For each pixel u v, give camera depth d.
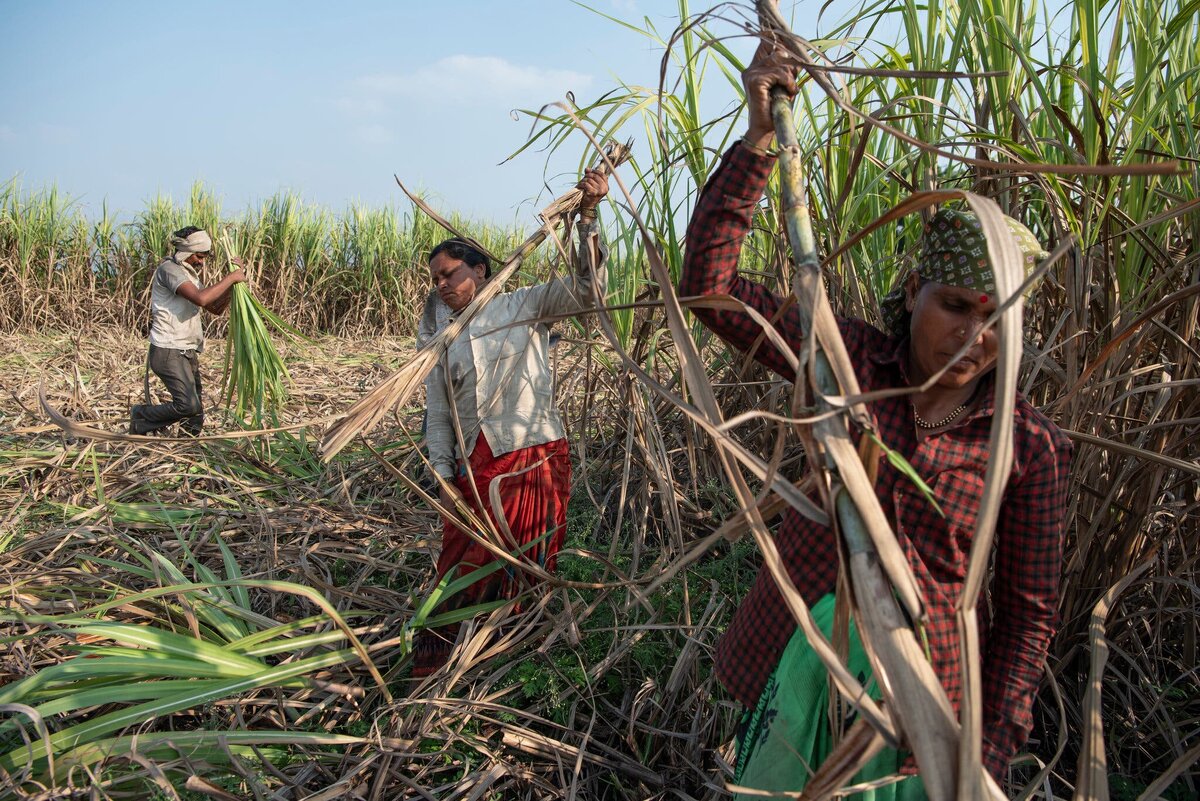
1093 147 2.01
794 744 1.39
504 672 2.67
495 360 2.72
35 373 7.44
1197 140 2.15
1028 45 2.27
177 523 3.83
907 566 0.97
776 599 1.49
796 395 1.06
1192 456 2.24
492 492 2.55
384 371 7.97
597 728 2.54
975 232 1.22
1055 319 2.27
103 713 2.46
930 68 2.23
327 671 2.73
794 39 1.20
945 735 0.92
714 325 1.52
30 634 2.61
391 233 12.90
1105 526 2.29
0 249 11.42
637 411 3.17
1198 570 2.36
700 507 3.47
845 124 2.46
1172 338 2.20
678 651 2.72
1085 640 2.33
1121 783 2.17
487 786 2.23
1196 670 2.34
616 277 3.08
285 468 4.88
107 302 11.92
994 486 0.89
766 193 2.73
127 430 5.56
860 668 1.36
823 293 1.07
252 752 2.23
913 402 1.37
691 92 2.82
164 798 1.96
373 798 2.17
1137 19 2.04
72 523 3.65
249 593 3.26
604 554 3.34
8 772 2.03
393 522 4.01
